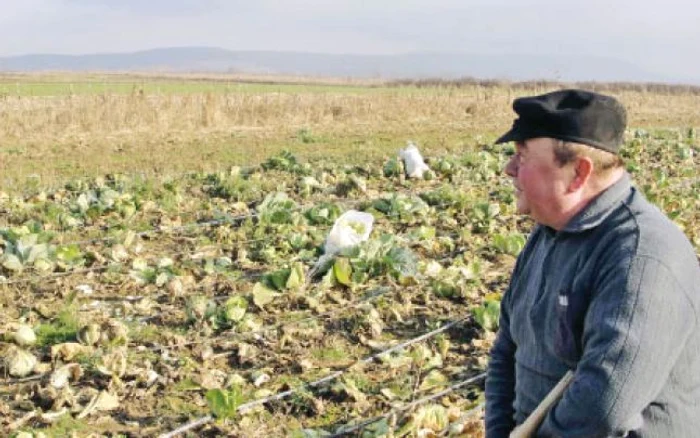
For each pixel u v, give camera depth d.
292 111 28.97
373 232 11.19
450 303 8.33
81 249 10.63
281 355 6.99
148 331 7.57
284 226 11.14
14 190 14.52
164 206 12.88
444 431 5.57
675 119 32.66
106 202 12.55
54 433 5.71
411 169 15.90
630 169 16.78
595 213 2.71
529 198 2.80
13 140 22.16
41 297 8.59
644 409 2.62
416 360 6.77
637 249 2.56
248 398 6.21
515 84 49.12
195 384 6.40
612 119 2.68
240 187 14.19
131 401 6.20
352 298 8.44
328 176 15.35
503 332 3.32
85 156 19.59
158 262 9.71
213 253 10.38
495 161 17.09
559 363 2.83
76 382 6.47
